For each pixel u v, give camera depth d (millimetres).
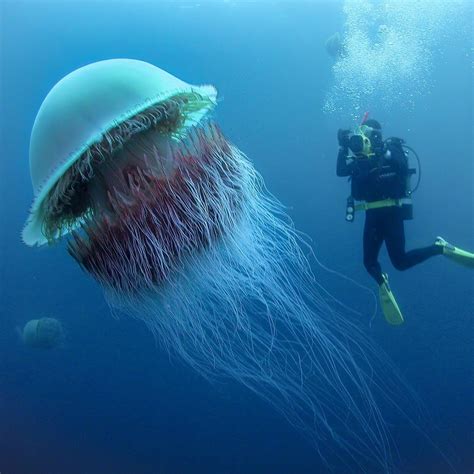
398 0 8711
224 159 2559
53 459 10188
